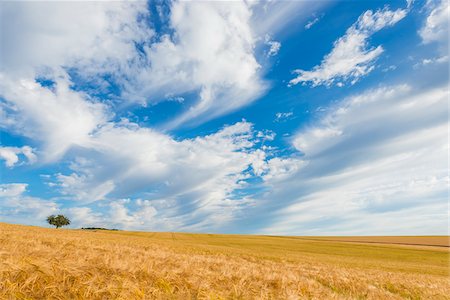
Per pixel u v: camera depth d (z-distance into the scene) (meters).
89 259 8.80
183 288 7.77
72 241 18.31
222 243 74.81
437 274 35.00
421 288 17.12
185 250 30.83
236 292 8.30
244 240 92.69
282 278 11.59
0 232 20.16
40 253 8.46
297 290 10.17
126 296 6.09
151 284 7.45
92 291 6.05
